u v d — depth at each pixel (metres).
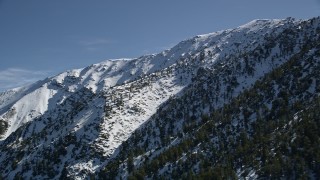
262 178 162.38
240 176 172.25
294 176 155.38
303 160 157.62
